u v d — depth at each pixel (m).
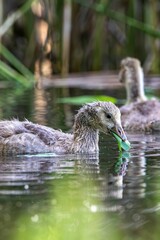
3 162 13.35
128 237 9.14
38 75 26.62
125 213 10.02
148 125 17.17
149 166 12.91
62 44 27.45
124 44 29.28
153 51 28.25
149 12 28.11
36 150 14.19
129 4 27.50
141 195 10.88
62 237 9.13
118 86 25.05
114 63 29.31
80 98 21.48
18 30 28.47
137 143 15.44
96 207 10.29
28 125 14.65
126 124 17.55
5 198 10.72
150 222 9.66
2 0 26.75
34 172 12.42
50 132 14.70
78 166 12.93
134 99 20.70
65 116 18.58
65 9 27.23
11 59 25.27
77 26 28.31
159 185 11.45
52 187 11.34
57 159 13.65
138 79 20.66
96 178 11.98
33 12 27.06
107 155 14.02
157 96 22.47
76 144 14.42
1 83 25.42
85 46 28.75
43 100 21.66
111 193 10.97
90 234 9.25
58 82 25.95
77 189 11.20
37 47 26.86
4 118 18.12
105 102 14.73
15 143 14.16
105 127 14.45
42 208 10.23
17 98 22.16
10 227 9.47
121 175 12.15
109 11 25.91
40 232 9.27
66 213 10.01
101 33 28.34
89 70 28.77
